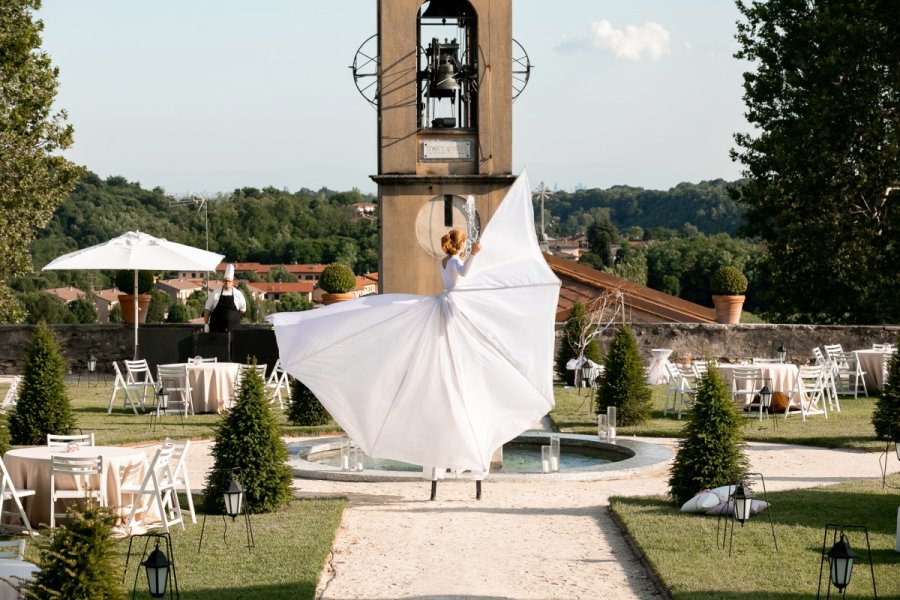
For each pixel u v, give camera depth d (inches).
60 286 3494.1
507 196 513.3
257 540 446.0
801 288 1450.5
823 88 1366.9
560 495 557.6
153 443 713.0
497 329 496.4
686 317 1346.0
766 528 458.6
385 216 640.4
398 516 509.4
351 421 500.7
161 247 966.4
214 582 385.4
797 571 391.5
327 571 414.9
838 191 1354.6
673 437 759.1
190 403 875.4
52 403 703.7
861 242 1350.9
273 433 508.1
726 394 515.8
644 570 412.5
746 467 516.7
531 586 392.8
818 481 582.6
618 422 796.0
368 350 496.7
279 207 3543.3
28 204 1204.5
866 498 521.0
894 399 705.0
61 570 291.6
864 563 401.4
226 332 1002.7
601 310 1162.6
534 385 504.4
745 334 1120.8
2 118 1163.9
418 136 642.8
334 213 3565.5
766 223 1475.1
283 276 3368.6
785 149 1375.5
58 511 475.5
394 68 639.8
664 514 489.1
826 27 1353.3
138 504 461.7
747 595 362.9
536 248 513.0
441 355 492.4
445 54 657.6
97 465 460.4
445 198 642.2
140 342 1058.1
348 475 599.8
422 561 428.5
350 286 1247.5
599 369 962.1
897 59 1330.0
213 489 504.1
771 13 1464.1
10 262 1210.0
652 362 1079.6
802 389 829.2
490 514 512.4
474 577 404.8
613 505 511.2
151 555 317.7
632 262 3063.5
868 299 1386.6
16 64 1182.9
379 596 382.0
